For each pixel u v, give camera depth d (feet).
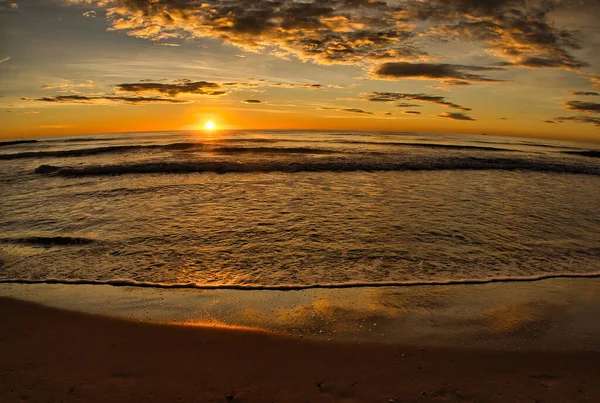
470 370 11.62
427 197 37.50
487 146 120.78
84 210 31.65
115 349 12.60
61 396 10.28
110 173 52.44
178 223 27.84
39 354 12.23
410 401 10.20
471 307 15.72
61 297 16.37
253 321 14.52
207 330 13.85
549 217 30.30
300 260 20.94
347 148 93.20
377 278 18.62
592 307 15.78
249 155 74.90
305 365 11.82
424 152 84.89
